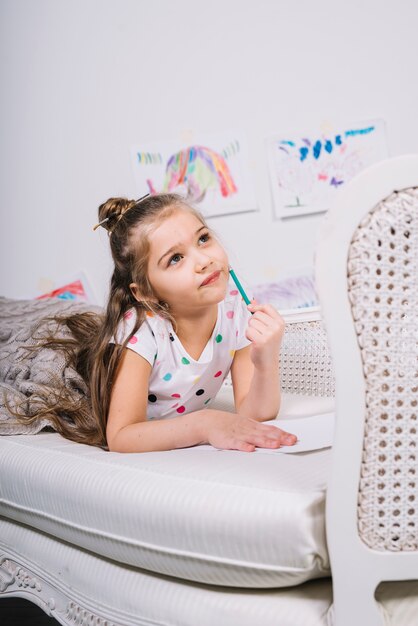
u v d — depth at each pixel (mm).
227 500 923
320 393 1896
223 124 3434
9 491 1368
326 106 3352
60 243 3588
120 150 3523
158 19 3461
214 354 1513
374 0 3283
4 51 3590
